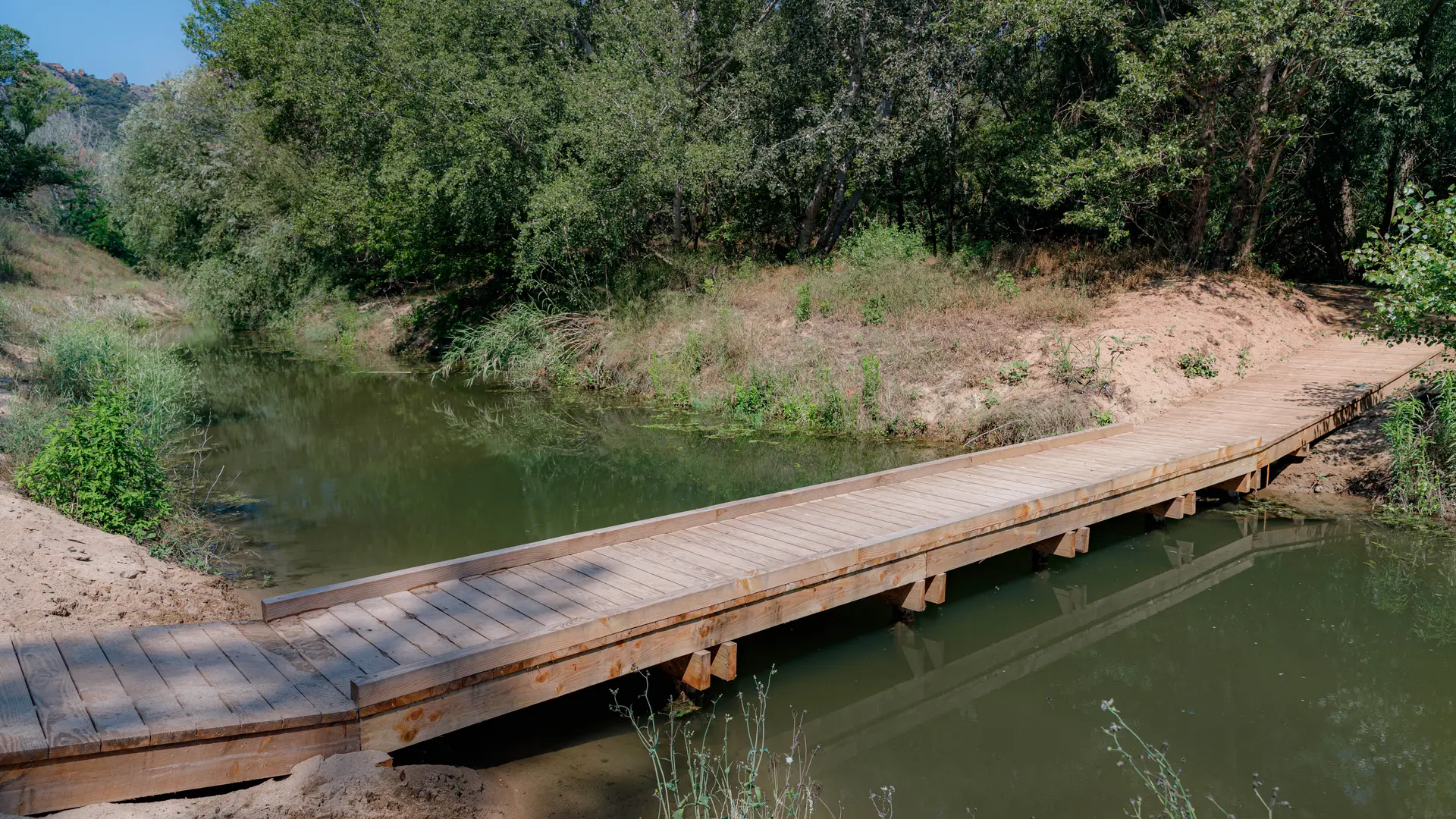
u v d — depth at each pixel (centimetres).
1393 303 982
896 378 1403
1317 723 537
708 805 425
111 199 3656
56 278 2830
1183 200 1702
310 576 747
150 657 464
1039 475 876
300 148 2786
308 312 2895
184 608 615
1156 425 1136
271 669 458
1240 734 525
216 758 386
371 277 2895
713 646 554
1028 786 474
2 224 3050
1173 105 1659
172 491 922
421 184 1891
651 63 1908
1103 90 1884
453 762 475
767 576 569
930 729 541
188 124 3073
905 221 2478
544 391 1800
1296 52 1415
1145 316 1436
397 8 2002
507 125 1858
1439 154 1897
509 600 557
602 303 1961
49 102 3662
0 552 592
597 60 1967
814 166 2116
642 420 1483
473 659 449
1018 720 551
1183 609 721
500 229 2145
